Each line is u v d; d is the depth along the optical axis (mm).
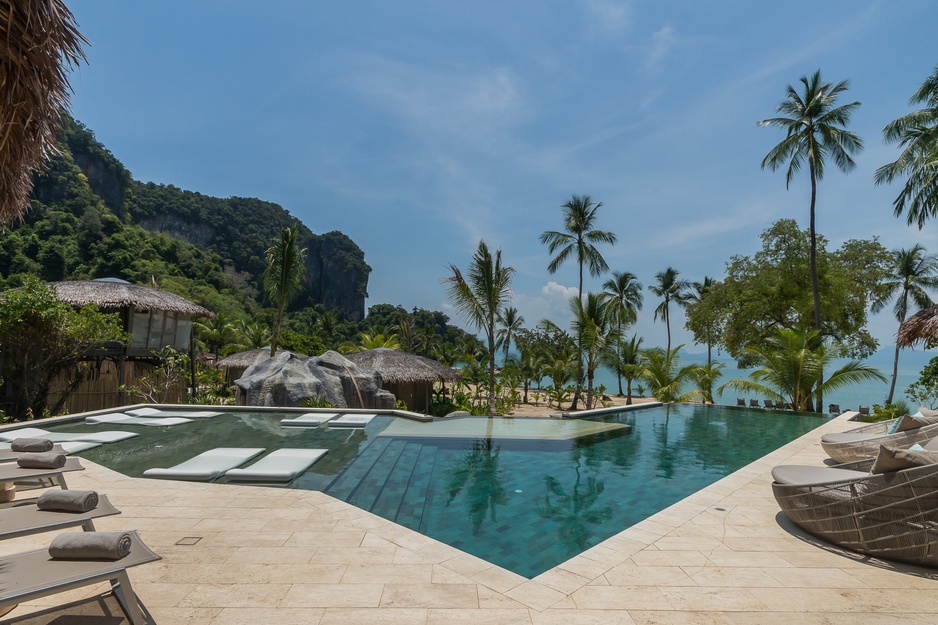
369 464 7336
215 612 2637
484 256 18453
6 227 2664
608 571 3305
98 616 2504
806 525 4020
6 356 13648
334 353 18031
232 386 23625
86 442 8180
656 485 6742
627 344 31047
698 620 2648
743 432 11828
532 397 40875
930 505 3266
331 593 2893
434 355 59375
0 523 2633
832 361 19484
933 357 15133
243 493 5137
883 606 2832
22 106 2322
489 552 4352
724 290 26750
